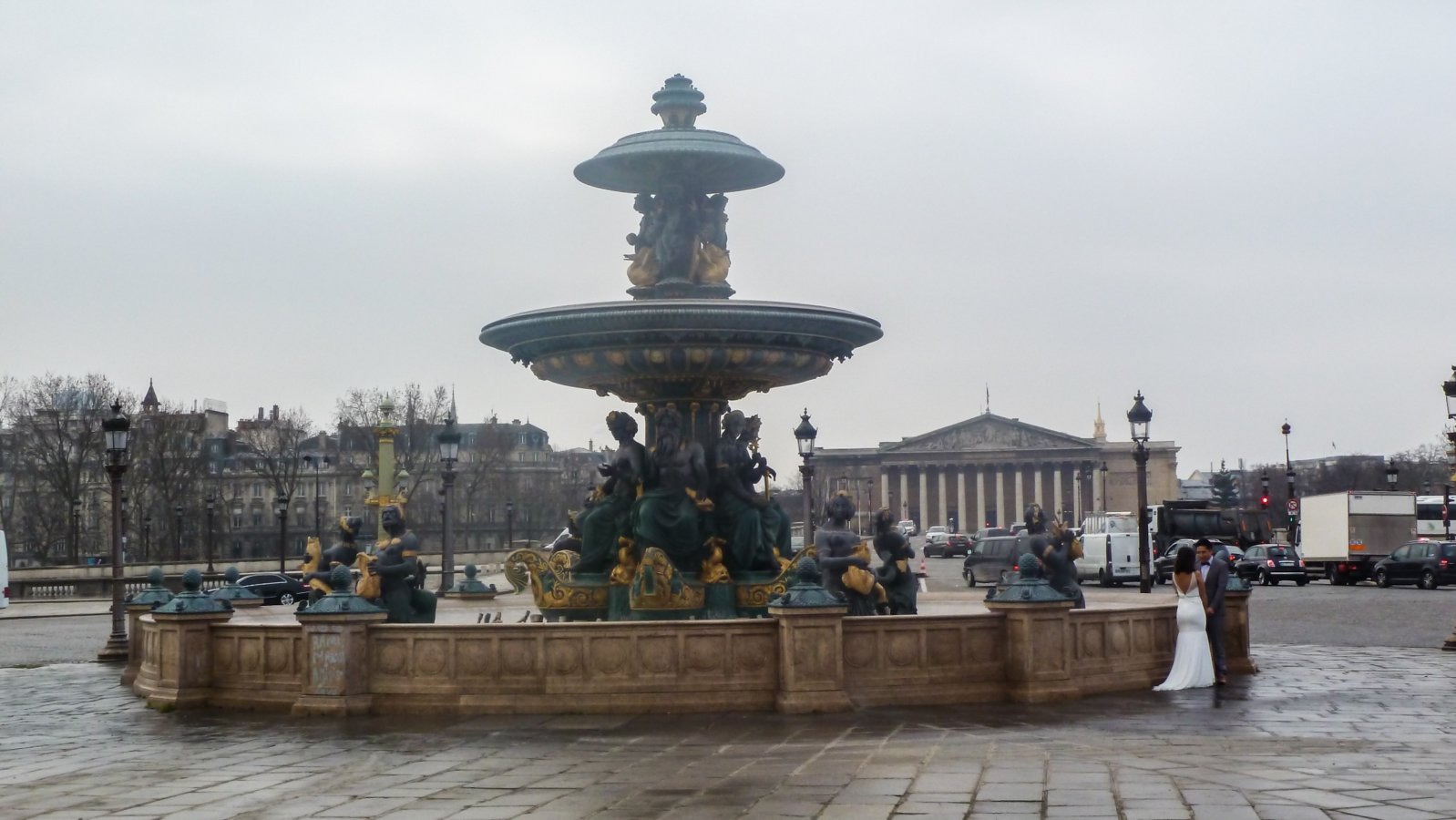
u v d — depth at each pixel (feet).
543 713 49.21
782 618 49.01
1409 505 196.13
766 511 63.62
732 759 39.47
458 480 444.55
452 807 33.42
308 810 33.55
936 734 43.91
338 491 487.61
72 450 342.03
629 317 59.21
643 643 49.60
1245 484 631.56
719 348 60.59
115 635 92.02
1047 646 52.37
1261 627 107.24
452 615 79.51
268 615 73.10
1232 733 43.96
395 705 50.70
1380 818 29.55
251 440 446.60
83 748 45.62
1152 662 58.34
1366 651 79.00
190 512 354.95
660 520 61.41
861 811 31.71
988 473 605.31
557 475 492.54
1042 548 66.69
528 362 65.67
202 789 36.94
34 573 248.32
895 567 61.72
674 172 65.67
